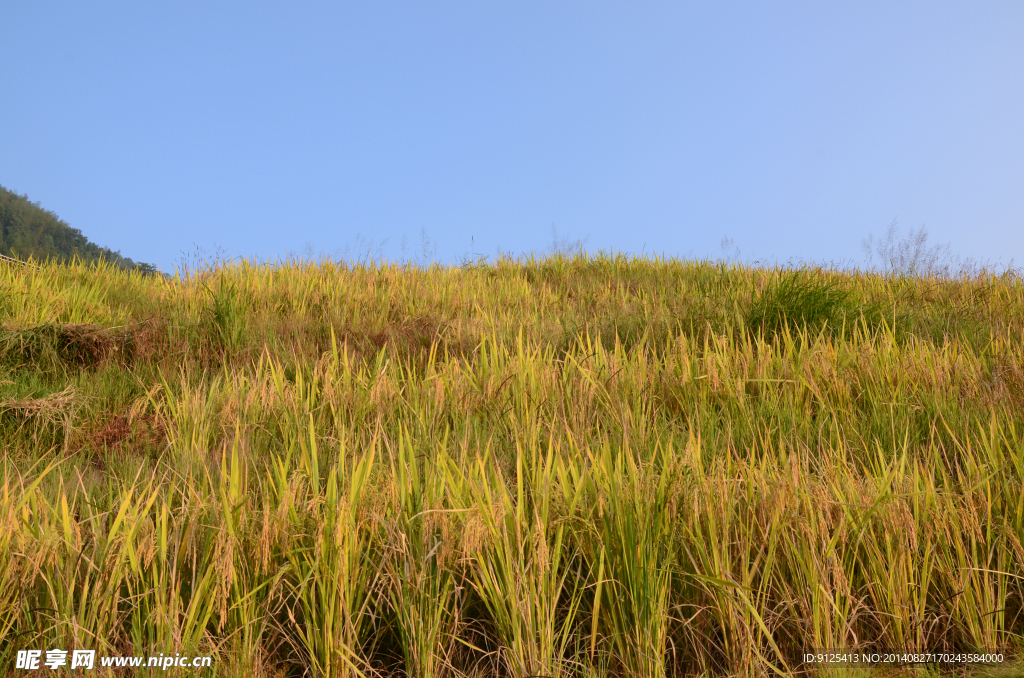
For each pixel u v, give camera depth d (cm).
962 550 224
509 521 222
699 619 214
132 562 203
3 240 8269
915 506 233
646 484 237
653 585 202
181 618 202
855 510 234
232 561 199
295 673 206
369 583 217
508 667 198
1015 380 381
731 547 226
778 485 238
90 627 194
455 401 375
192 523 224
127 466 309
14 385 400
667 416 369
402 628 202
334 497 229
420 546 216
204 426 346
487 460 276
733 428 331
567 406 365
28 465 320
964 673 207
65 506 216
